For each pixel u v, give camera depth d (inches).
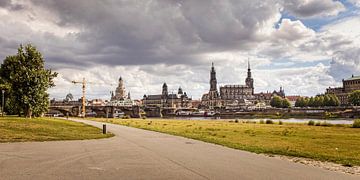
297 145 1243.2
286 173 642.8
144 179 569.6
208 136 1644.9
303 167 717.9
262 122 4232.3
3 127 1647.4
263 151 1002.7
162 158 830.5
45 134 1499.8
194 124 3425.2
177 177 590.2
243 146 1137.4
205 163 755.4
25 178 566.3
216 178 586.2
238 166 719.7
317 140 1476.4
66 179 562.3
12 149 978.7
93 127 2394.2
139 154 904.9
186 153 942.4
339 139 1539.1
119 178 575.2
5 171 628.4
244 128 2549.2
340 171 675.4
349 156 929.5
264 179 583.2
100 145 1139.9
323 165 754.2
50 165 702.5
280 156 908.6
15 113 3368.6
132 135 1689.2
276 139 1515.7
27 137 1339.8
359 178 601.0
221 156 884.0
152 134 1770.4
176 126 2881.4
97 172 629.9
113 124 3179.1
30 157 816.9
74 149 1001.5
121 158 820.6
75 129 1975.9
